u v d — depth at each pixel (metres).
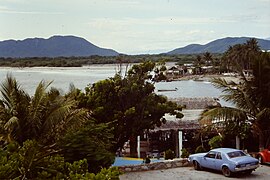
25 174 10.34
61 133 16.17
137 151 34.34
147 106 30.55
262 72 24.02
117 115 28.56
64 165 11.46
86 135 15.60
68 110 16.80
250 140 25.55
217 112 23.58
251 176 18.92
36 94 17.31
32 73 189.38
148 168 20.77
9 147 11.54
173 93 94.88
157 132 38.78
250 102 24.16
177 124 37.38
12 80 17.78
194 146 36.28
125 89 29.69
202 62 186.12
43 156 11.67
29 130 16.61
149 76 32.16
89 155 14.97
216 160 19.50
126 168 20.28
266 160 21.33
